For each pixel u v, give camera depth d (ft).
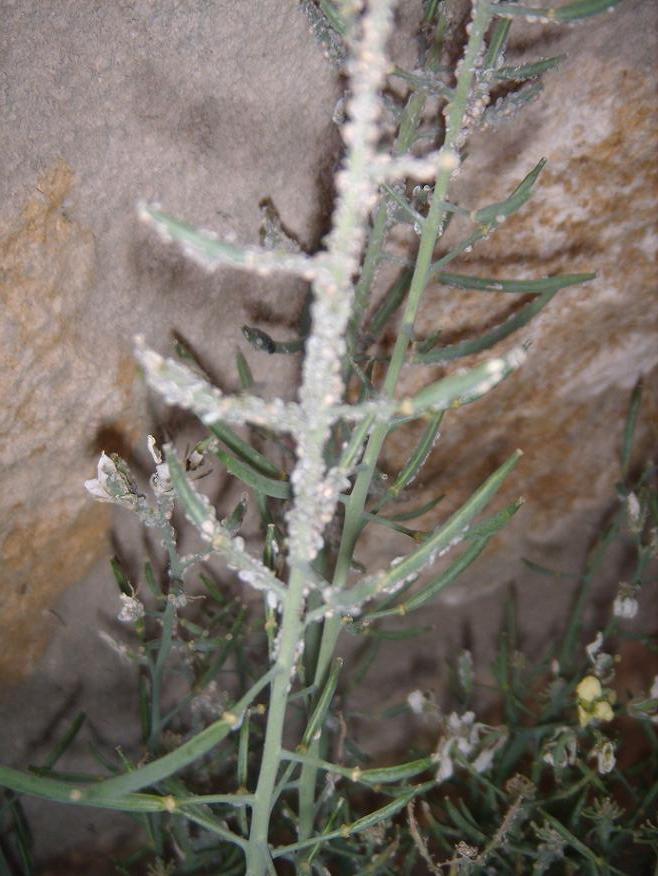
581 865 0.99
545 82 0.81
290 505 0.83
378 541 1.11
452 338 0.97
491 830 1.00
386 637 1.00
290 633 0.55
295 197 0.83
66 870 1.10
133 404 0.84
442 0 0.72
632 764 1.20
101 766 1.05
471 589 1.26
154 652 1.01
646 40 0.80
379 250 0.77
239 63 0.72
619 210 0.91
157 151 0.73
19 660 0.95
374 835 0.89
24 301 0.72
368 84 0.40
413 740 1.26
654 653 1.27
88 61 0.66
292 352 0.82
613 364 1.06
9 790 1.00
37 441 0.79
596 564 1.12
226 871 0.92
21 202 0.69
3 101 0.64
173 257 0.79
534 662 1.30
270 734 0.59
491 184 0.87
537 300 0.74
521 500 0.69
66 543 0.89
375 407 0.46
